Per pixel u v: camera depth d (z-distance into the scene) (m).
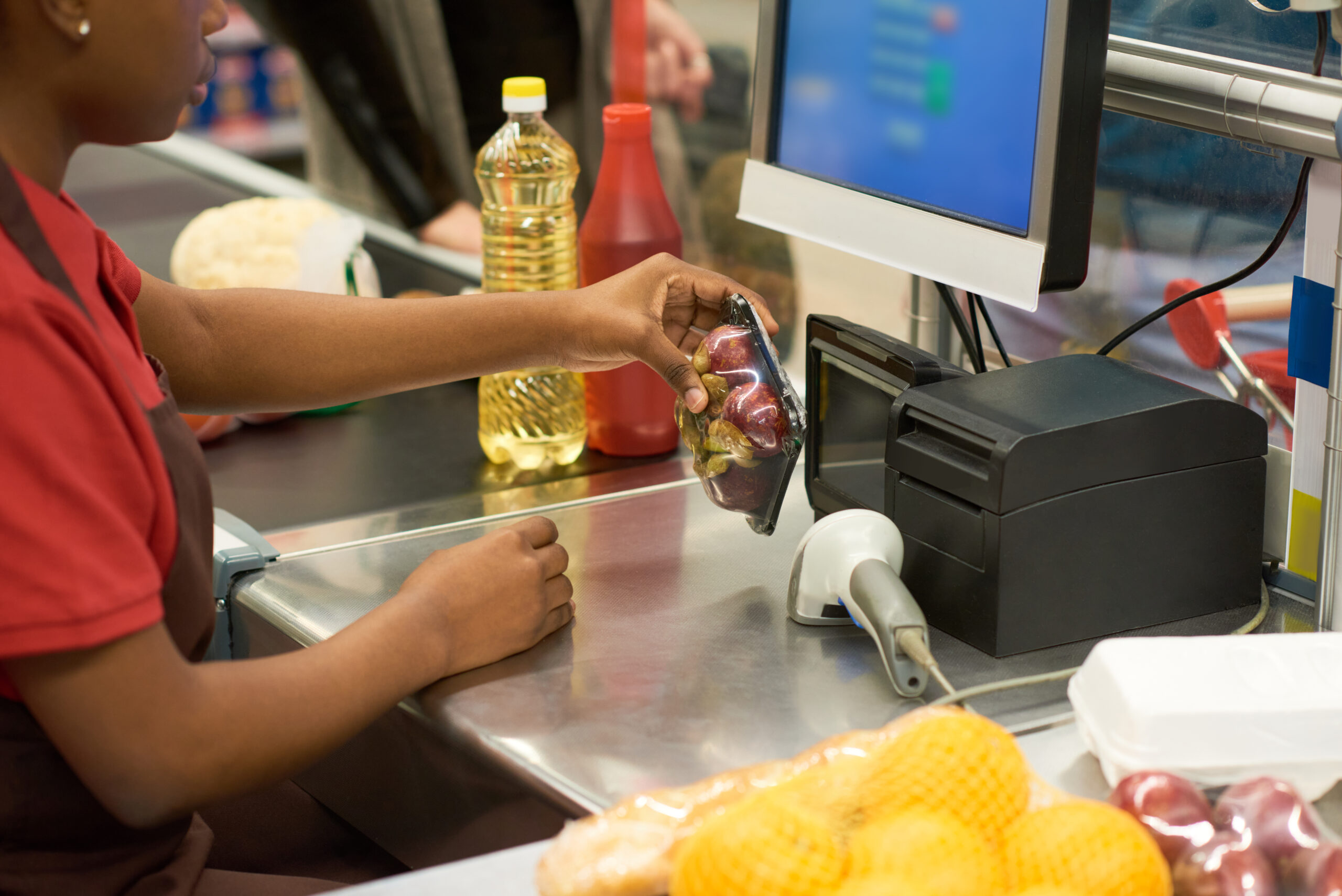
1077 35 0.94
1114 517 0.97
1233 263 1.15
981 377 1.05
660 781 0.83
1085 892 0.61
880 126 1.14
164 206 2.45
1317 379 1.06
